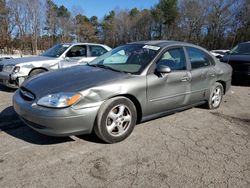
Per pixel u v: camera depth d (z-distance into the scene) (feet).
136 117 12.47
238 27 147.43
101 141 11.85
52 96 10.40
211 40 165.27
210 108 17.70
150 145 11.81
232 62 29.27
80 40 219.82
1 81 22.35
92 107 10.77
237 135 13.47
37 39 169.07
